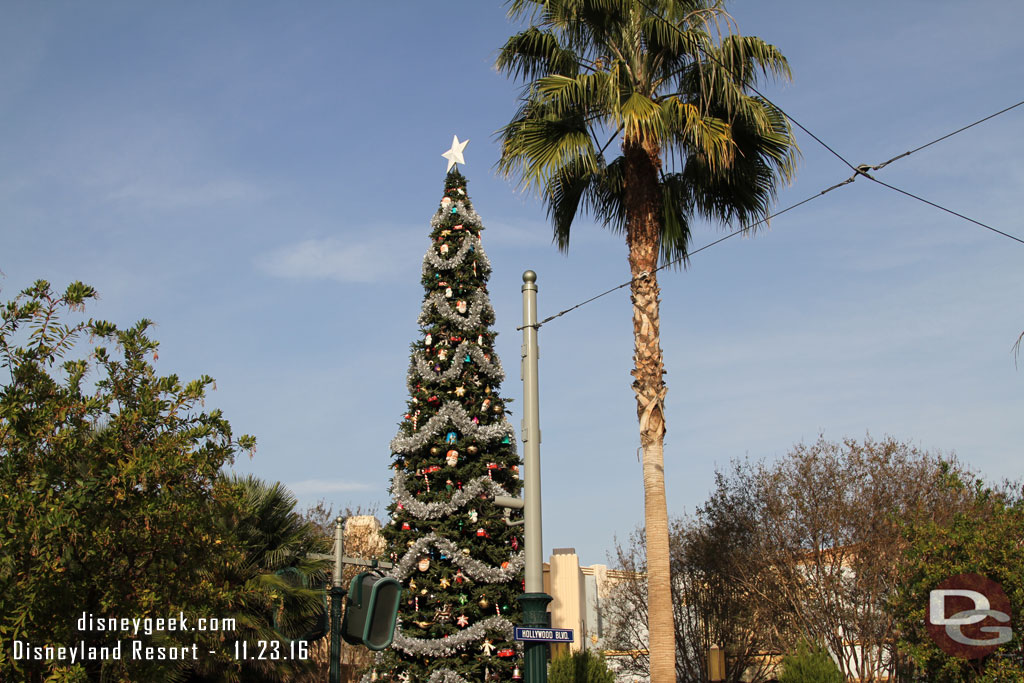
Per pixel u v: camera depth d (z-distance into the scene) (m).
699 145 14.86
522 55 16.30
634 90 14.92
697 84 15.70
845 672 23.97
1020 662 19.42
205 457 11.79
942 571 19.97
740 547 26.28
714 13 15.01
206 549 12.05
